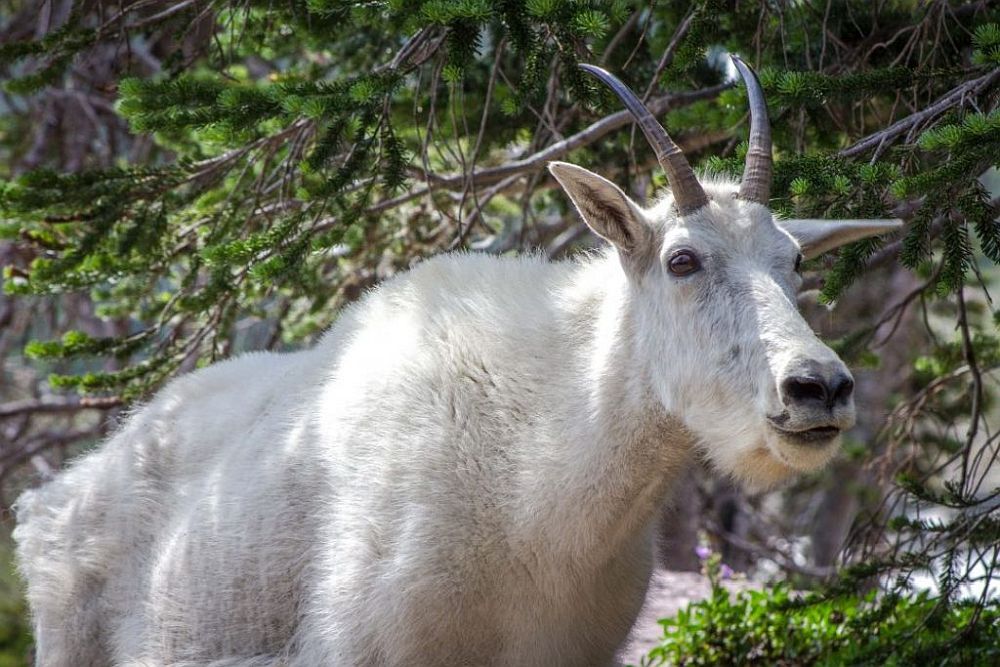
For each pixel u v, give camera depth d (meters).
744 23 12.00
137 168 11.48
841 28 12.57
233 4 11.90
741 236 7.94
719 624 11.90
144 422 10.39
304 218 10.91
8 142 21.92
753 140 8.34
